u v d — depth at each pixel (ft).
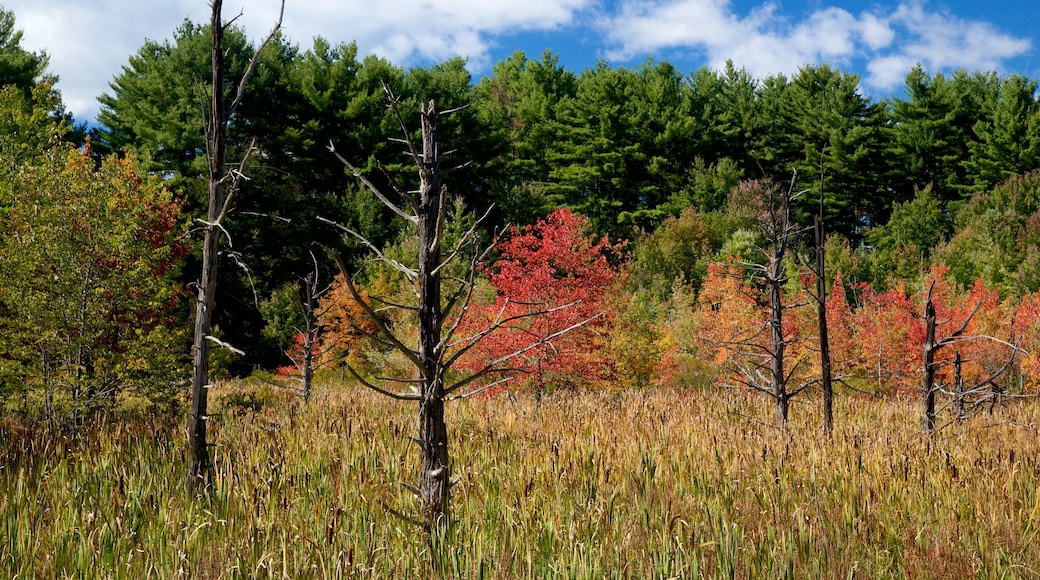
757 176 189.57
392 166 134.00
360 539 16.74
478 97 223.51
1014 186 149.18
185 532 16.62
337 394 51.39
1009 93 173.88
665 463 24.84
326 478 21.63
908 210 161.58
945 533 18.07
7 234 36.45
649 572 15.56
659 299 115.55
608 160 184.55
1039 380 60.85
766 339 51.65
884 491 21.42
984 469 23.18
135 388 38.04
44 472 21.63
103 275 36.55
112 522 17.67
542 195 148.56
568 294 44.65
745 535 18.08
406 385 60.39
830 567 16.29
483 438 28.14
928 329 31.22
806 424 37.11
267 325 90.12
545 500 20.38
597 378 47.83
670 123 184.75
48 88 71.31
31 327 34.71
